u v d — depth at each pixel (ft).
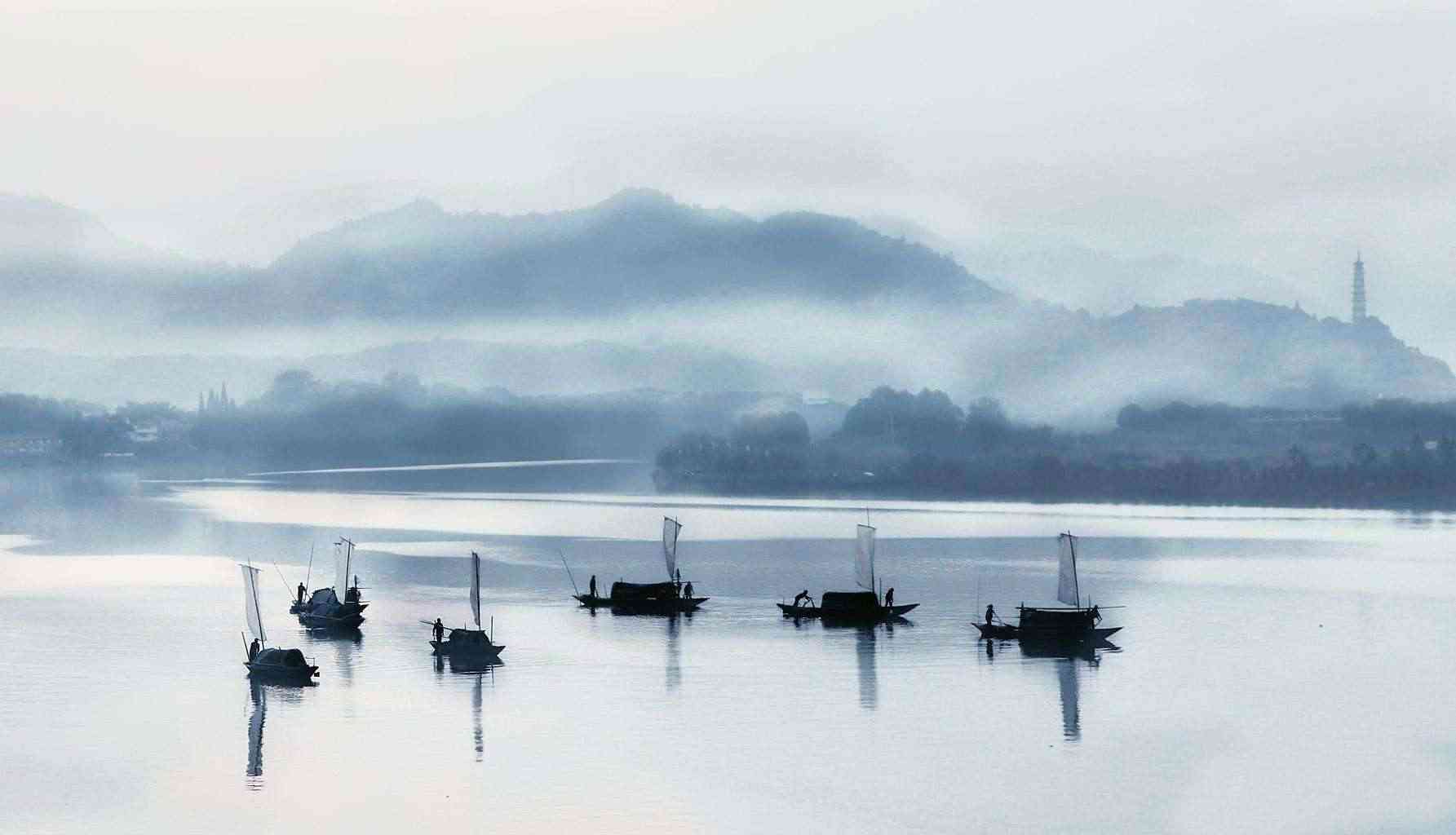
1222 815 328.49
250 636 549.13
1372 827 321.52
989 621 562.25
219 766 365.61
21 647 523.70
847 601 618.85
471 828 320.50
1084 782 352.49
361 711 421.18
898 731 398.83
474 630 545.03
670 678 472.03
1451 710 426.51
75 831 319.47
